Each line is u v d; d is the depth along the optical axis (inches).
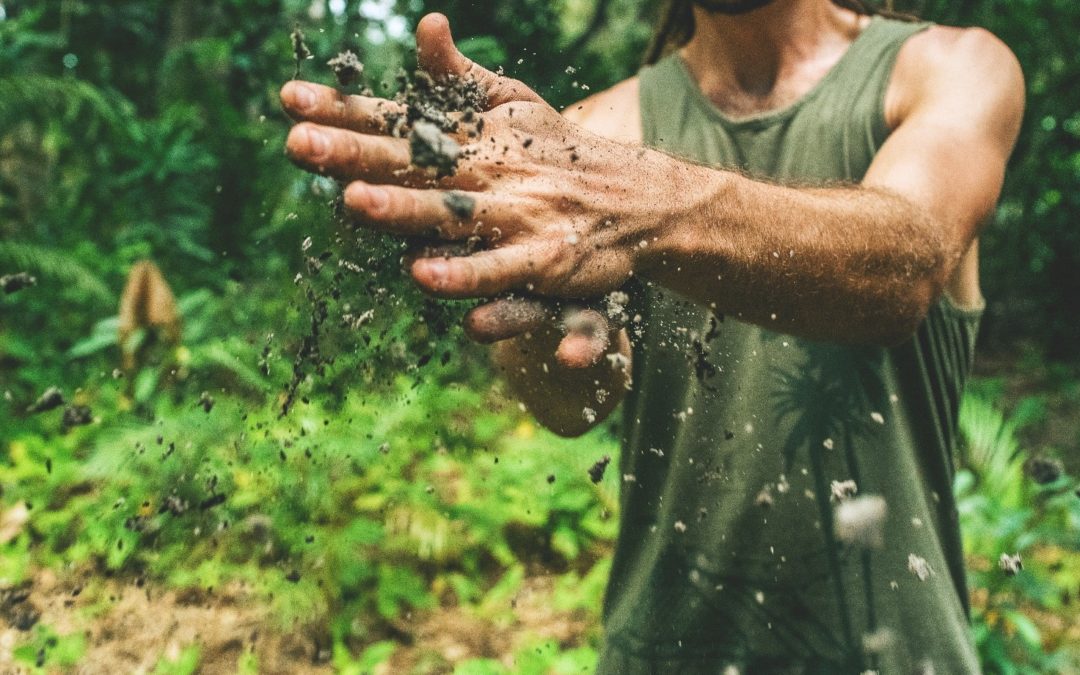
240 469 98.3
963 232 37.4
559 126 29.3
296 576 67.6
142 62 246.8
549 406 44.8
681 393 43.8
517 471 119.3
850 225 32.4
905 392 42.5
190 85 226.8
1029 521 123.2
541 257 27.3
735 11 45.0
